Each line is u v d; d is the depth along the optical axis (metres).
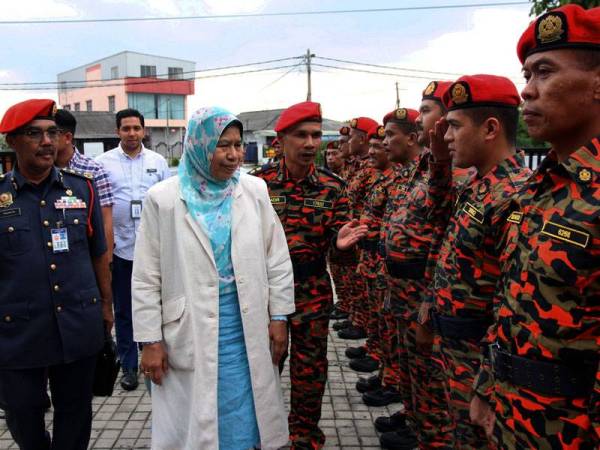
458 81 2.20
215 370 2.43
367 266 4.43
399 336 3.09
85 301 2.75
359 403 4.06
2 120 2.60
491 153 2.18
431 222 2.68
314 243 3.12
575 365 1.45
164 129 44.00
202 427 2.38
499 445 1.67
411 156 3.48
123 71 43.56
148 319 2.47
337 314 6.28
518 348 1.56
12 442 3.48
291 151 3.09
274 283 2.70
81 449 2.87
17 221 2.61
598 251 1.36
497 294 1.87
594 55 1.44
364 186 5.38
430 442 2.83
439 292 2.29
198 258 2.43
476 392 1.93
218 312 2.46
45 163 2.63
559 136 1.54
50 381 2.82
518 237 1.63
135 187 4.55
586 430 1.44
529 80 1.58
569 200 1.45
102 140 11.30
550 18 1.49
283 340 2.68
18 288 2.60
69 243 2.72
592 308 1.41
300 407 3.12
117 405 4.05
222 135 2.41
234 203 2.55
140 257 2.50
